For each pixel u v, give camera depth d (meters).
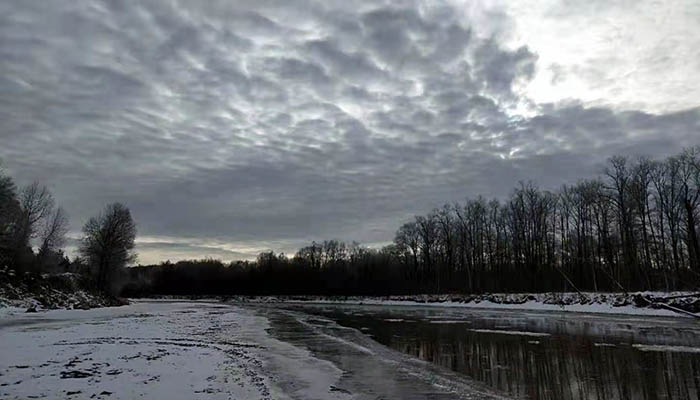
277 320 43.84
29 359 16.56
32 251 67.31
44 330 27.23
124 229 79.31
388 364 19.27
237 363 17.55
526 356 21.03
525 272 78.62
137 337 25.02
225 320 41.47
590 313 45.41
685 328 30.44
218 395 12.09
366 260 121.50
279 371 16.78
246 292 124.69
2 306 41.97
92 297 62.38
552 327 32.97
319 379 15.77
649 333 27.88
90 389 12.08
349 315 51.78
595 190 68.69
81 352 18.50
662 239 60.28
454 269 94.00
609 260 65.06
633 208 61.47
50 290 53.56
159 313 50.59
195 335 27.55
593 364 18.69
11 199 58.59
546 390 14.66
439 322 40.16
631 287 60.59
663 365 18.16
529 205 81.00
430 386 15.22
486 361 20.00
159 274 137.88
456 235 94.00
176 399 11.48
